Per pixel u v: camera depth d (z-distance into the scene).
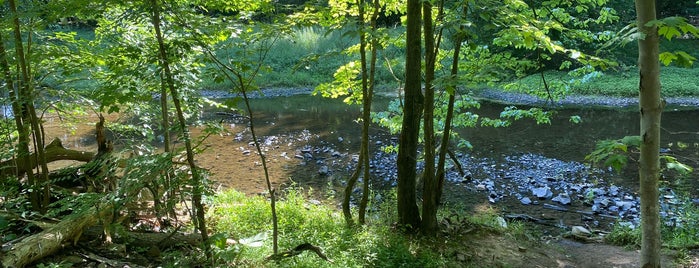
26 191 5.37
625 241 6.81
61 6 4.14
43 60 5.41
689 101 17.84
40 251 4.17
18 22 4.82
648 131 3.36
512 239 6.59
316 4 5.57
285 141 13.27
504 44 5.74
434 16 6.62
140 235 5.12
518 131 14.07
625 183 9.62
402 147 6.00
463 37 5.55
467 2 5.07
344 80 6.79
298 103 19.77
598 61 4.57
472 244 6.20
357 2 5.75
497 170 10.54
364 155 6.18
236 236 5.68
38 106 5.86
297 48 25.61
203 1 5.07
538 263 5.87
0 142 5.25
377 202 8.35
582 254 6.36
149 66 3.95
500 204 8.68
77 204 4.57
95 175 5.79
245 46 4.67
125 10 4.19
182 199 4.16
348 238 5.53
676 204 7.60
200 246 4.82
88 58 5.40
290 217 6.26
